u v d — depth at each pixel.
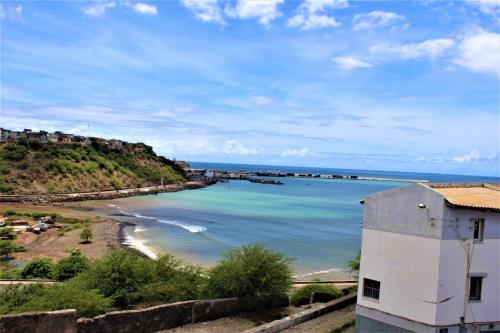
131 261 30.44
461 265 19.55
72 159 150.38
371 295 21.58
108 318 21.31
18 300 25.31
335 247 65.12
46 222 74.31
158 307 23.66
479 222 20.17
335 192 187.88
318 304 31.08
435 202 19.33
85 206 110.31
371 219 21.61
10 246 51.84
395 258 20.58
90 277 28.61
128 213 98.50
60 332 18.64
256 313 28.23
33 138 163.38
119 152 182.88
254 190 182.75
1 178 122.81
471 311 19.75
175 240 66.19
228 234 73.25
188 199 136.12
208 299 27.86
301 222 90.44
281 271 30.09
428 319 19.30
